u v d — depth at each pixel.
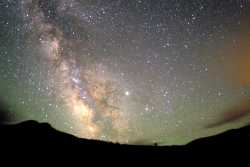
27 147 40.62
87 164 38.66
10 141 41.38
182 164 39.34
